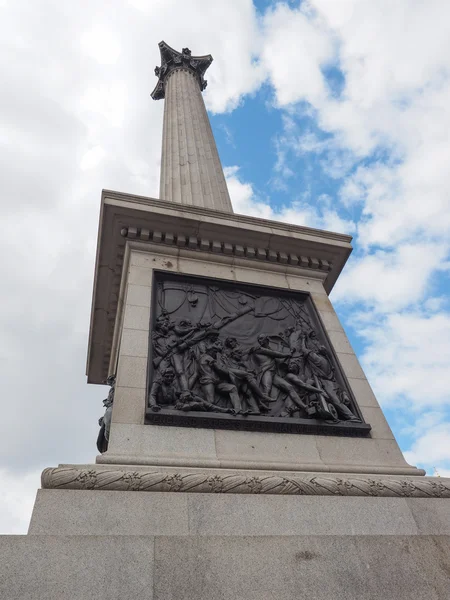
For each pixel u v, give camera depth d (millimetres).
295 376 7438
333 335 8625
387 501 5617
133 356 6969
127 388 6461
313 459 6316
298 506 5250
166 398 6477
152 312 7781
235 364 7391
